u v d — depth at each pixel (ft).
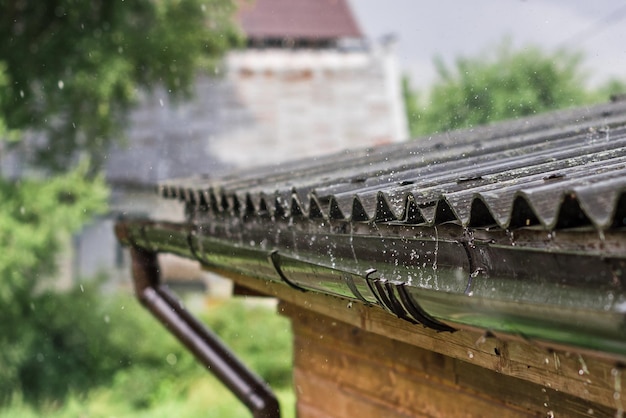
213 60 53.78
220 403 42.32
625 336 4.61
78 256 54.44
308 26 65.21
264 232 10.29
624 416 6.20
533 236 5.57
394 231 7.35
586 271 5.10
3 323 43.37
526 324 5.40
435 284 6.72
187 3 50.98
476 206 6.05
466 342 7.47
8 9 45.73
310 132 60.70
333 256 8.50
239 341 46.29
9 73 45.52
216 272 13.69
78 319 45.44
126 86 47.11
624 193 4.70
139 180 56.75
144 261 15.65
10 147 46.68
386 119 61.93
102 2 46.88
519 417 8.17
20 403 42.63
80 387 44.47
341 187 9.00
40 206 42.96
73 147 47.65
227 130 60.03
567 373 6.30
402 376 10.59
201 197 12.51
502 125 17.12
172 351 46.16
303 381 13.97
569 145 10.24
